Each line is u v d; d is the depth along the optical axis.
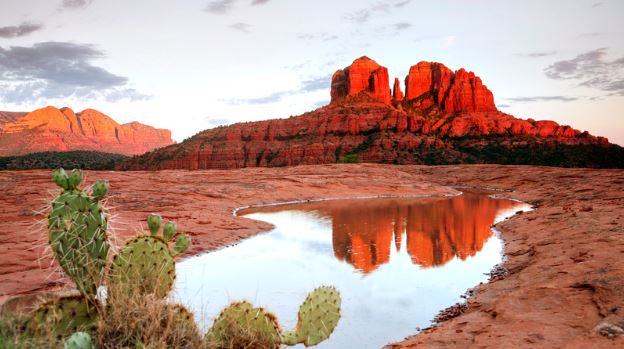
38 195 22.80
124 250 2.96
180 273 10.86
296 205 30.95
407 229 18.83
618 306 5.93
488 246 14.80
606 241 10.70
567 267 8.77
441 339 6.16
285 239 16.20
